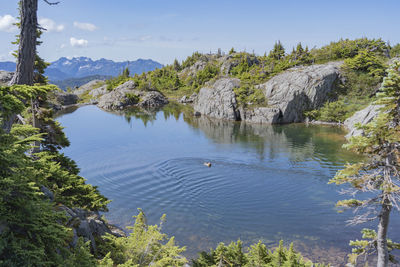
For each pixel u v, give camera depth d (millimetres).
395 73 11602
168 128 75438
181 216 26031
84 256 8977
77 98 150125
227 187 32781
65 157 21344
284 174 37031
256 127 77562
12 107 8664
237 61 174375
